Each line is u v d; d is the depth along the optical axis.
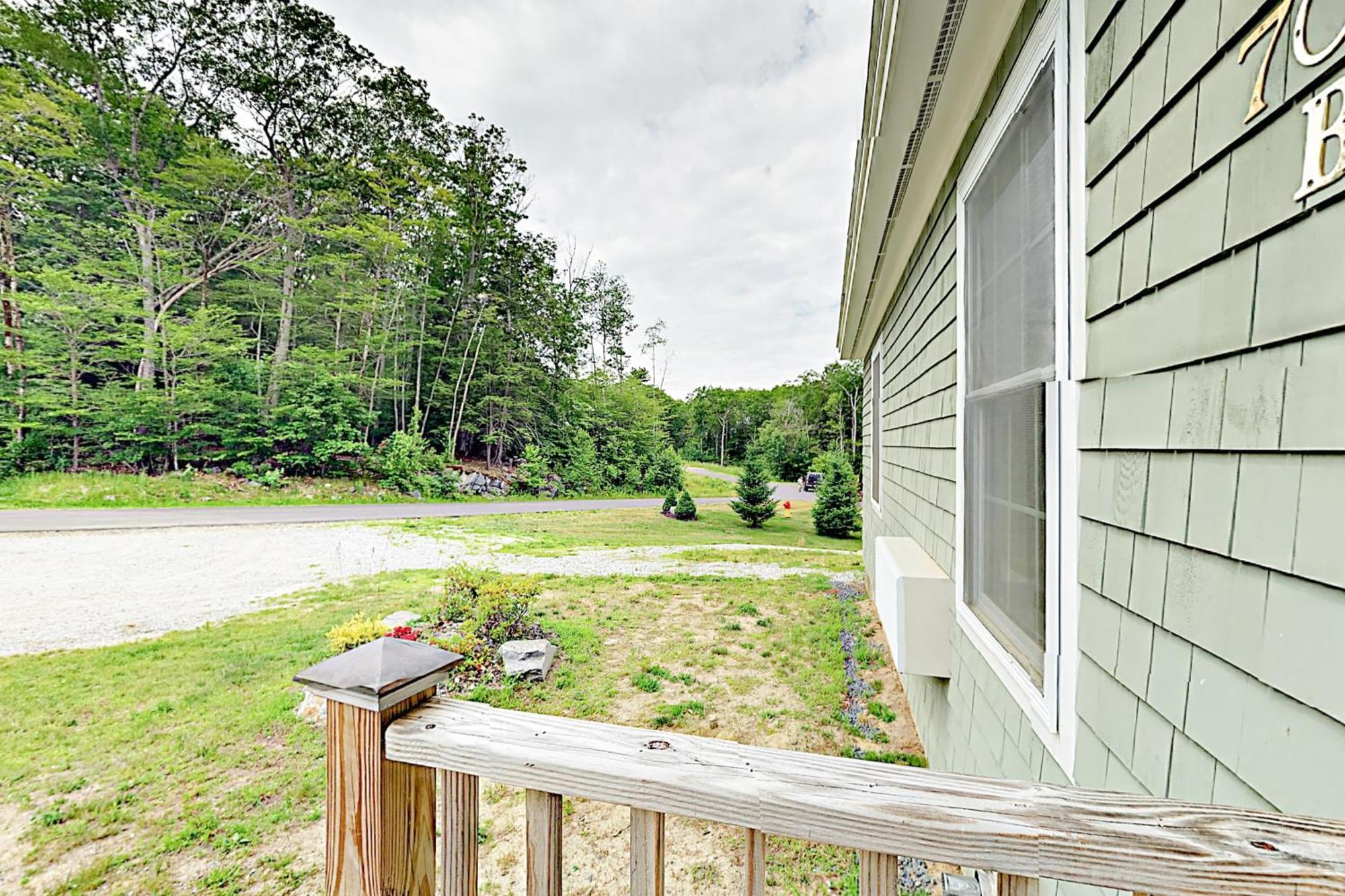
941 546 2.71
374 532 11.60
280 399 17.80
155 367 16.22
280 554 9.19
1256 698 0.73
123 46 17.19
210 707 4.06
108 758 3.43
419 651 0.79
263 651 5.11
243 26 18.55
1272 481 0.71
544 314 25.25
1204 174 0.84
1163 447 0.94
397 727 0.72
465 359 21.86
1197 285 0.85
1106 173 1.12
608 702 4.28
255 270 18.55
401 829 0.73
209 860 2.61
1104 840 0.52
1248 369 0.75
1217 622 0.81
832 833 0.58
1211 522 0.82
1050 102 1.45
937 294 2.81
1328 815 0.62
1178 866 0.50
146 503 13.62
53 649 5.14
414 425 19.67
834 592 7.62
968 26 1.69
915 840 0.56
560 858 0.67
